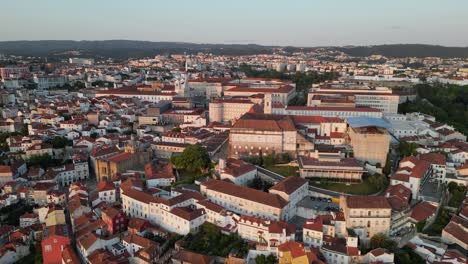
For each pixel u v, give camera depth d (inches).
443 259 6525.6
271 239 6830.7
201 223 7751.0
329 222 7214.6
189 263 6505.9
